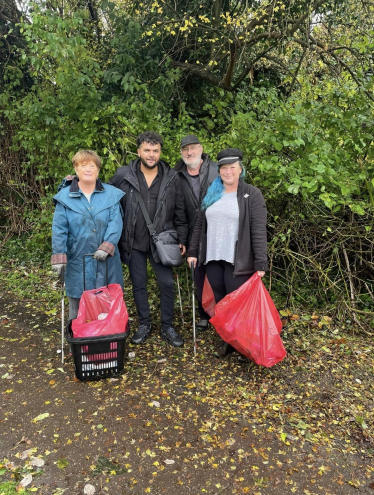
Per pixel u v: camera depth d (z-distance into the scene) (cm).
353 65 576
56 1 546
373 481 223
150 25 602
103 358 302
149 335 375
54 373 320
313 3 544
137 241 348
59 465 229
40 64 466
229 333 300
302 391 300
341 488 218
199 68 629
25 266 577
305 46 570
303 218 406
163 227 345
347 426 265
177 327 397
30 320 418
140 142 323
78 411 274
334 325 396
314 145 347
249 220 304
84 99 479
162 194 338
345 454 242
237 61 612
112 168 424
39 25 430
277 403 287
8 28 678
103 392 296
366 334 381
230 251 309
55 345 366
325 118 379
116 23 570
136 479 221
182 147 337
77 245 318
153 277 475
